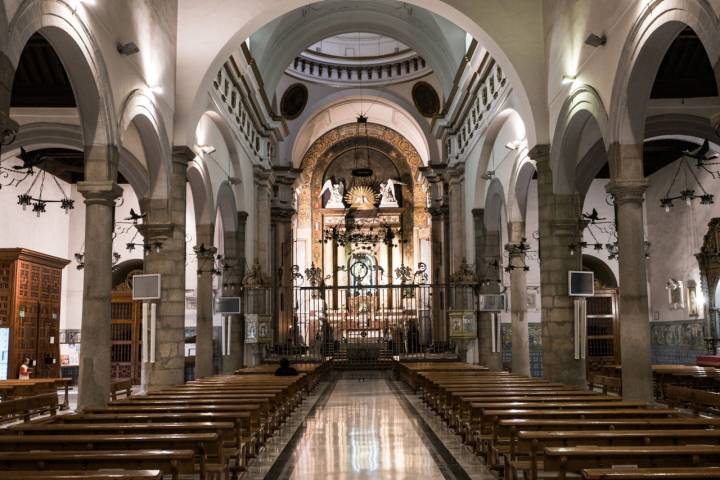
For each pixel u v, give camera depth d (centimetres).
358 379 2572
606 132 1310
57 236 2561
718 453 571
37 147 1891
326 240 3634
